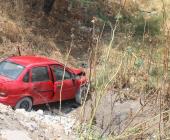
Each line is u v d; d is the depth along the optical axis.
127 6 28.27
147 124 5.23
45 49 19.69
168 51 5.57
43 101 13.78
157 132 5.18
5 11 20.25
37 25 21.81
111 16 26.72
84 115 5.84
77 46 21.97
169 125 5.15
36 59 14.16
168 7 28.56
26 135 6.00
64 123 7.49
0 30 18.91
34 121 7.04
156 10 28.73
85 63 19.78
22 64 13.50
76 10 25.78
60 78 14.33
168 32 5.80
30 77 13.33
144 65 7.35
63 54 20.39
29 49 18.91
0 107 7.36
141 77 7.09
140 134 5.18
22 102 13.09
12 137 5.76
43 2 23.39
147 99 5.70
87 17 25.48
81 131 5.49
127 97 9.12
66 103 14.91
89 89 5.70
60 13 24.69
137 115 5.49
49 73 13.97
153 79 6.60
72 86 14.67
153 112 5.46
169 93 5.41
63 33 22.61
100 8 26.86
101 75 5.50
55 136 6.54
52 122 7.39
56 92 14.12
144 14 27.72
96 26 24.19
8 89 12.70
